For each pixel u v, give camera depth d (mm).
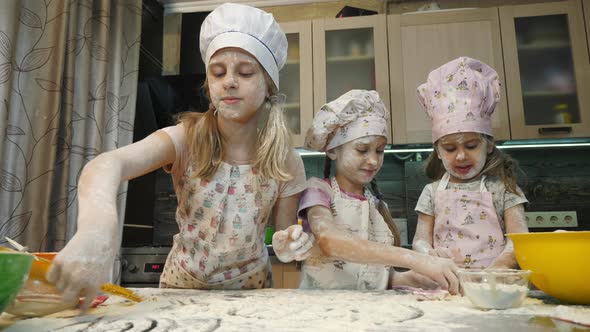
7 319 520
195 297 749
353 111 1146
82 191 675
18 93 1477
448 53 2062
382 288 1062
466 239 1243
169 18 2568
